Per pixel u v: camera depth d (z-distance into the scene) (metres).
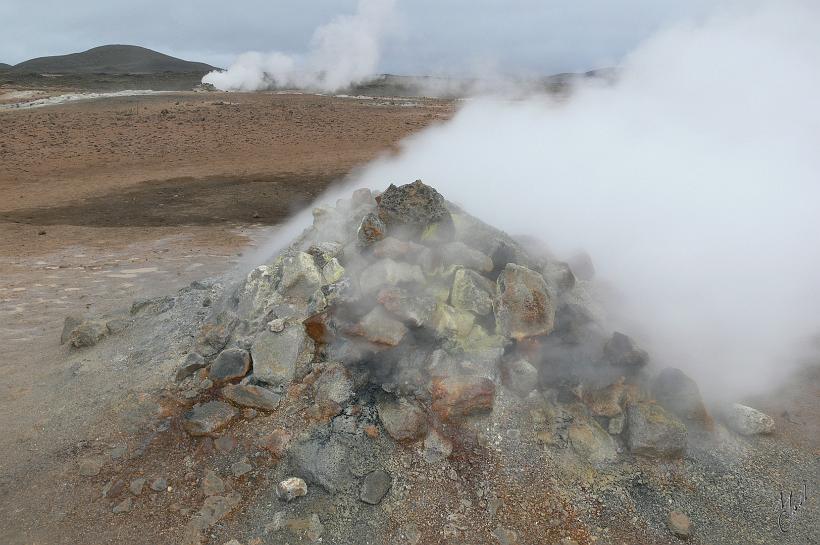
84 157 20.25
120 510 4.17
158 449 4.63
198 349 5.52
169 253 10.48
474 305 5.20
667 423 4.50
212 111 29.89
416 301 5.10
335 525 4.01
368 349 4.98
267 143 22.95
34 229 12.32
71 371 5.88
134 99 36.62
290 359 5.00
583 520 4.09
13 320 7.42
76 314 7.59
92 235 11.86
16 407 5.39
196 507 4.16
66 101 35.31
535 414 4.72
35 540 4.02
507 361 4.98
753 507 4.25
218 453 4.51
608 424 4.68
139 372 5.57
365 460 4.37
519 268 5.23
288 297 5.55
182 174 18.06
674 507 4.22
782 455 4.66
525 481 4.31
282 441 4.50
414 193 5.85
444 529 3.99
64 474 4.51
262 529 3.99
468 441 4.52
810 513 4.22
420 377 4.84
